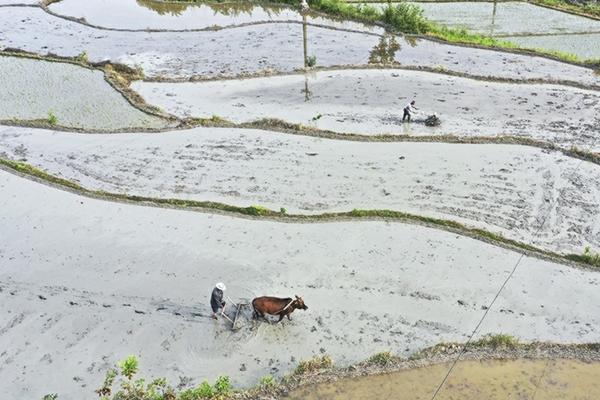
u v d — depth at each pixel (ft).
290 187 73.31
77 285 57.67
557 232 65.05
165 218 67.77
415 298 55.93
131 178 75.46
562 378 47.70
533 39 131.75
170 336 51.65
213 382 47.16
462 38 130.00
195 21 143.43
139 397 44.60
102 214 68.64
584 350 50.44
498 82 106.52
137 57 118.83
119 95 100.63
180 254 61.98
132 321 53.26
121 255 61.82
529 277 58.59
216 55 120.47
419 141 83.97
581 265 60.18
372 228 65.87
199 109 95.81
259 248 62.75
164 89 103.60
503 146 82.74
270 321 53.16
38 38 129.29
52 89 103.14
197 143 83.76
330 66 113.29
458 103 97.45
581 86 104.42
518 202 70.23
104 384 46.11
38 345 50.67
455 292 56.65
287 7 154.30
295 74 109.91
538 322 53.36
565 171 76.79
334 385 46.93
